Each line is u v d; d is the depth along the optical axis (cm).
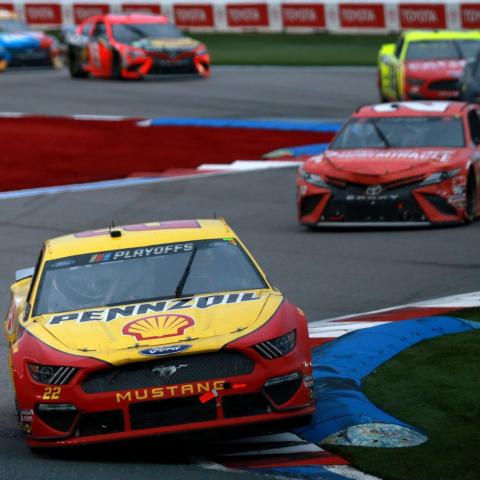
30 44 14350
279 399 2512
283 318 2619
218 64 14300
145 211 6538
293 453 2502
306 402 2542
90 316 2692
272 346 2516
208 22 17425
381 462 2383
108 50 12962
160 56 12725
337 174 5581
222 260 2917
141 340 2531
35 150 8806
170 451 2595
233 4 17175
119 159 8350
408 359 3200
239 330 2542
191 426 2461
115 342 2538
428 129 5841
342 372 3083
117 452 2612
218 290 2806
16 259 5353
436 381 2966
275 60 14338
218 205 6650
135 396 2458
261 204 6644
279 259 5038
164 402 2466
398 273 4600
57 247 3047
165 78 13112
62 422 2505
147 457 2566
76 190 7231
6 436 2844
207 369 2480
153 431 2461
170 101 11194
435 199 5481
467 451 2402
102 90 12156
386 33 15862
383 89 10262
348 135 5922
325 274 4675
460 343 3334
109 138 9262
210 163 8106
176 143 8944
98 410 2464
